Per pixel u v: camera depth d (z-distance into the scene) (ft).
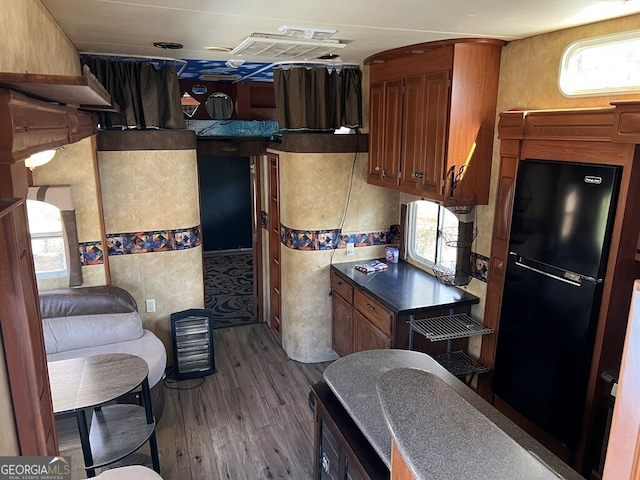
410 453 3.80
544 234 8.34
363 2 6.47
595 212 7.33
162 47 10.23
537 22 7.59
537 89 8.73
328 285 14.05
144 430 9.20
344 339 13.35
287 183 13.57
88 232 12.18
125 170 12.56
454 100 9.34
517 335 9.23
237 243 27.53
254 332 16.57
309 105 12.96
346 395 6.37
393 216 14.30
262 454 10.31
